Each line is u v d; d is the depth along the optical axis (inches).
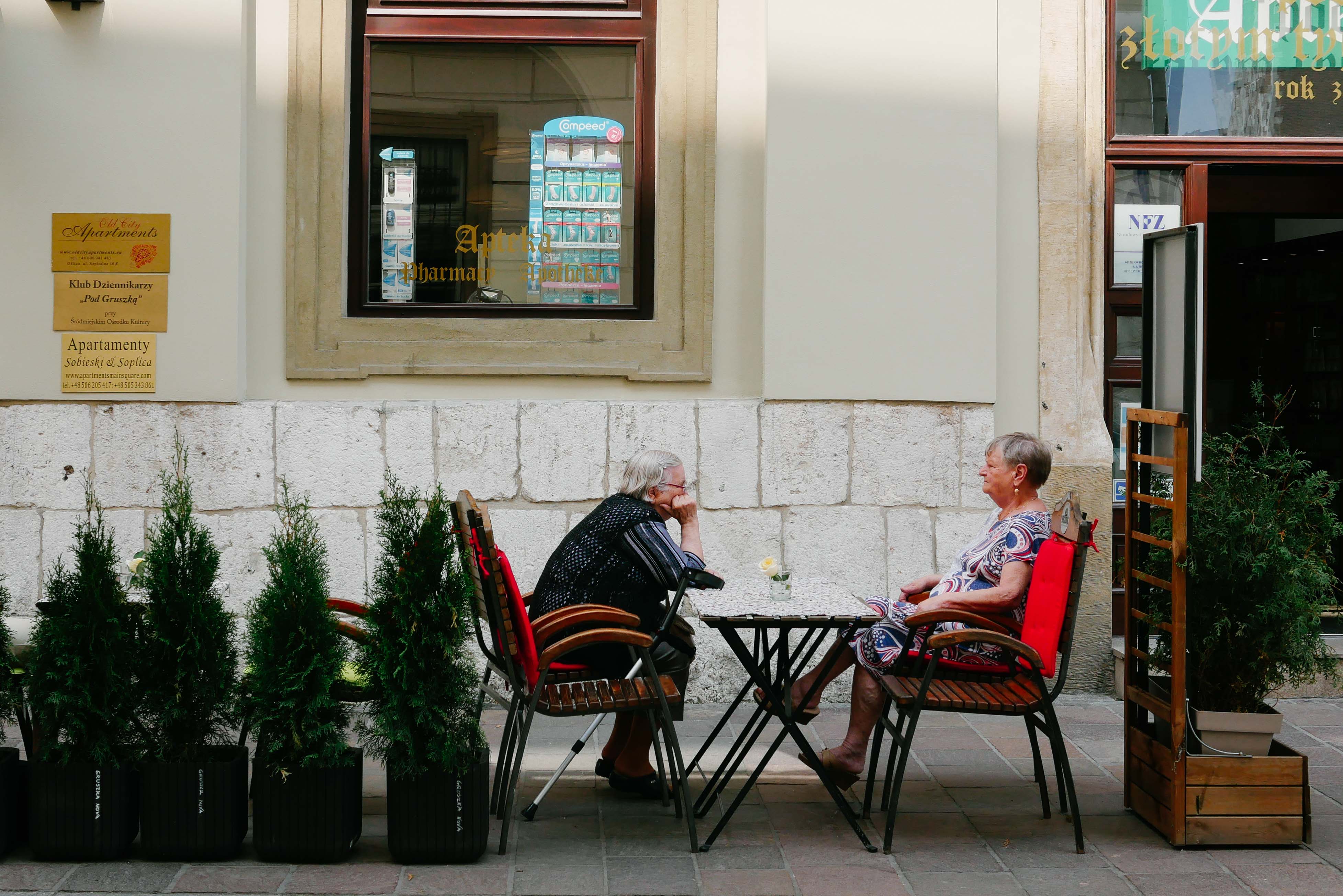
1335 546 277.3
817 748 215.2
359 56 249.9
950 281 243.6
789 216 242.1
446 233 252.7
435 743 156.3
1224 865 161.8
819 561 244.4
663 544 176.2
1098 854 165.9
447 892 150.9
